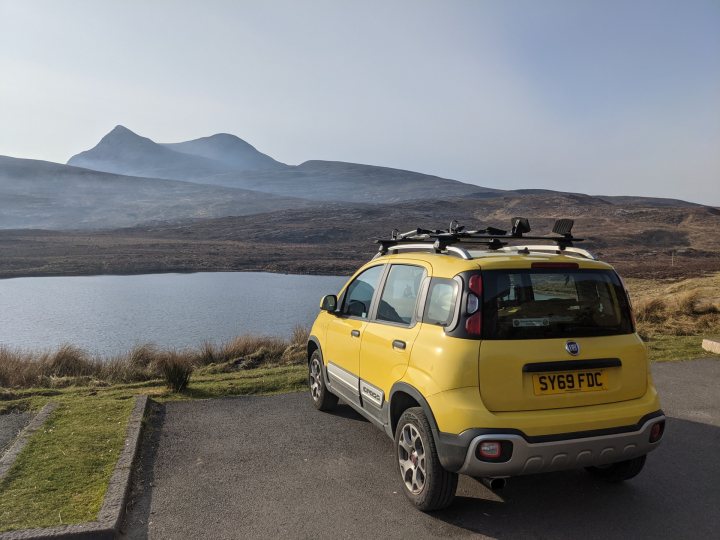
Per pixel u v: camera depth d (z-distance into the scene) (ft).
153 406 21.72
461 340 12.15
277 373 27.76
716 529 12.39
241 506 13.52
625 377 12.80
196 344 91.45
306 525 12.60
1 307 150.10
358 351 16.62
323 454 16.80
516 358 12.01
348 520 12.82
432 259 14.21
